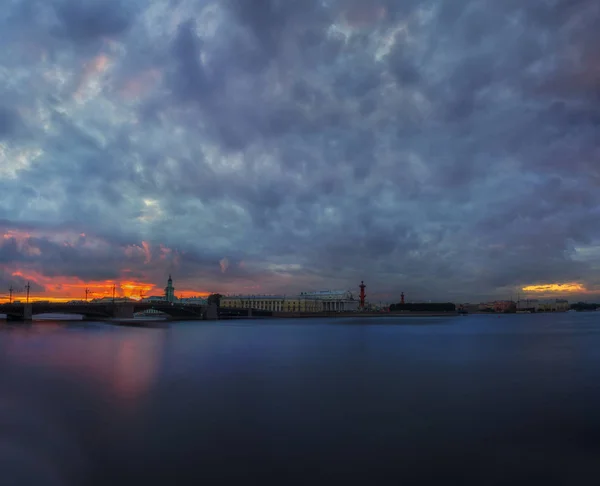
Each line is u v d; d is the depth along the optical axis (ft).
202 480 75.31
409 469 80.43
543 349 287.48
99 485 72.84
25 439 92.43
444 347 300.20
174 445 90.99
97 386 147.33
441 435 98.78
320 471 79.87
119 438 94.53
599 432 100.99
